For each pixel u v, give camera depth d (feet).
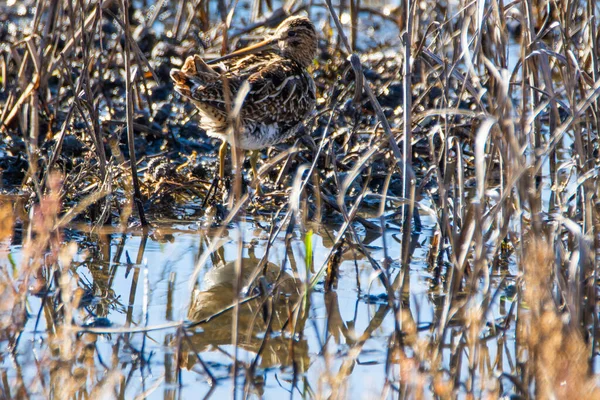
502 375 19.38
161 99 41.70
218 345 22.15
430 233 29.99
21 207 29.12
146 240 28.60
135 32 45.93
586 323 20.71
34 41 35.70
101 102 39.86
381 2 56.34
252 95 29.89
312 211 30.91
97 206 29.25
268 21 45.16
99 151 29.01
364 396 19.36
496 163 33.71
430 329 22.97
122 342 21.98
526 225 26.53
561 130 20.94
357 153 33.88
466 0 27.07
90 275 25.81
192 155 35.35
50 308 23.18
